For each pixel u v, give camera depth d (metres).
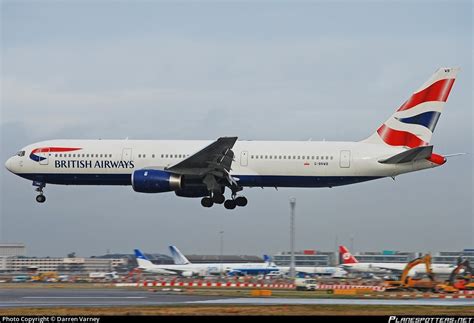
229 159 172.25
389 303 131.75
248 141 182.75
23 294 151.12
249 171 179.50
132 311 108.12
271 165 178.75
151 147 182.88
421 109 178.25
